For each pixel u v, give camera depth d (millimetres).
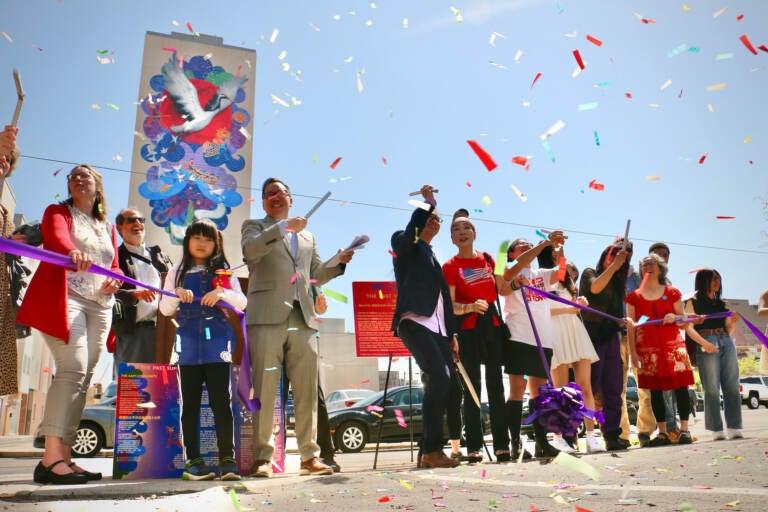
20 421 32094
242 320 3125
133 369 3355
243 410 3559
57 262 2420
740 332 36531
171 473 3301
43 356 37062
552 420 3336
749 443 3496
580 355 4289
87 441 7871
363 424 9445
